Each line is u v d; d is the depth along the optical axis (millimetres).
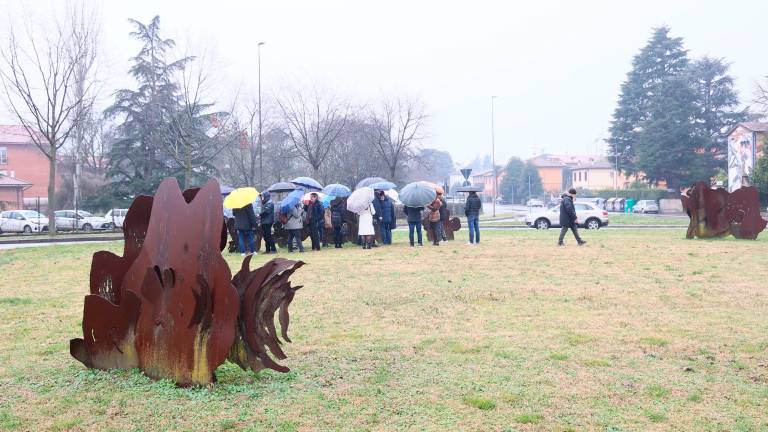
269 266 6664
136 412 5793
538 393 6285
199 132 44250
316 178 46844
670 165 73688
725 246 20359
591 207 36938
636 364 7277
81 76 37281
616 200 81062
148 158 50812
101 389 6414
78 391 6383
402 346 8250
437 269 15523
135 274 6953
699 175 72438
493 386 6520
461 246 21859
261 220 20328
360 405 5984
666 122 73438
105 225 47656
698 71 77250
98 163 68688
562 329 9094
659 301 11047
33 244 30859
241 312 6645
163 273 6617
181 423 5539
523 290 12312
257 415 5711
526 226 40219
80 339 7145
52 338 9016
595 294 11781
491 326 9359
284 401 6086
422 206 21656
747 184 52812
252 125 46000
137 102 49938
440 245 22391
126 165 53438
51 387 6605
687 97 74125
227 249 21844
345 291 12438
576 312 10266
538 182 122562
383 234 23141
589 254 18500
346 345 8328
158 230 6758
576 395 6215
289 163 56688
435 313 10359
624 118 86375
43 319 10367
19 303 11852
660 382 6590
